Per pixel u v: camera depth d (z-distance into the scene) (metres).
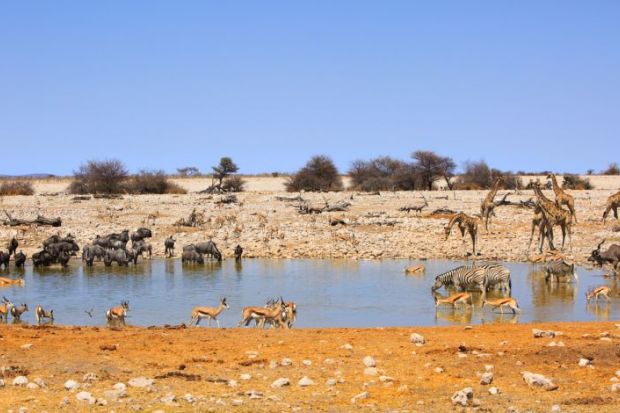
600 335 16.78
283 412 11.11
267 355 15.16
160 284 30.45
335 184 86.12
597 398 11.73
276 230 47.38
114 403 11.47
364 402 11.69
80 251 42.19
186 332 17.92
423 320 22.17
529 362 14.24
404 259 38.03
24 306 22.66
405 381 13.01
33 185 94.69
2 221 53.97
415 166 84.44
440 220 51.22
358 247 40.94
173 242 40.56
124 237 43.38
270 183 95.25
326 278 31.55
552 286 28.67
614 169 101.88
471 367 13.87
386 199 66.06
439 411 11.19
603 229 45.38
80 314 23.91
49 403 11.45
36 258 36.78
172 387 12.60
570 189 76.69
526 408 11.28
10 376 13.30
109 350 15.53
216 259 38.75
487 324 19.78
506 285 26.14
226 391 12.35
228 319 22.78
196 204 64.31
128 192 81.75
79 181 84.00
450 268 34.28
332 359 14.62
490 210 44.12
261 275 32.81
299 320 22.39
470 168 88.88
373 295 26.95
